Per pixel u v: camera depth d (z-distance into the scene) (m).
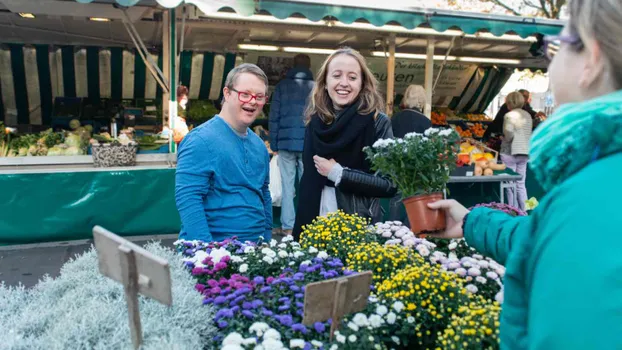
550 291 0.73
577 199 0.75
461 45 7.92
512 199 7.00
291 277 2.03
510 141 7.02
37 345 1.59
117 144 5.53
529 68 10.27
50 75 8.02
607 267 0.68
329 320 1.71
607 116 0.77
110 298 1.85
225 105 2.78
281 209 6.07
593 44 0.83
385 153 2.08
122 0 4.33
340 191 2.95
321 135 2.91
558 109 0.87
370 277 1.64
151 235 5.73
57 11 5.04
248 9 4.72
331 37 7.43
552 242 0.76
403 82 9.51
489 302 1.82
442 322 1.80
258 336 1.62
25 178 5.21
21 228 5.27
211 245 2.45
